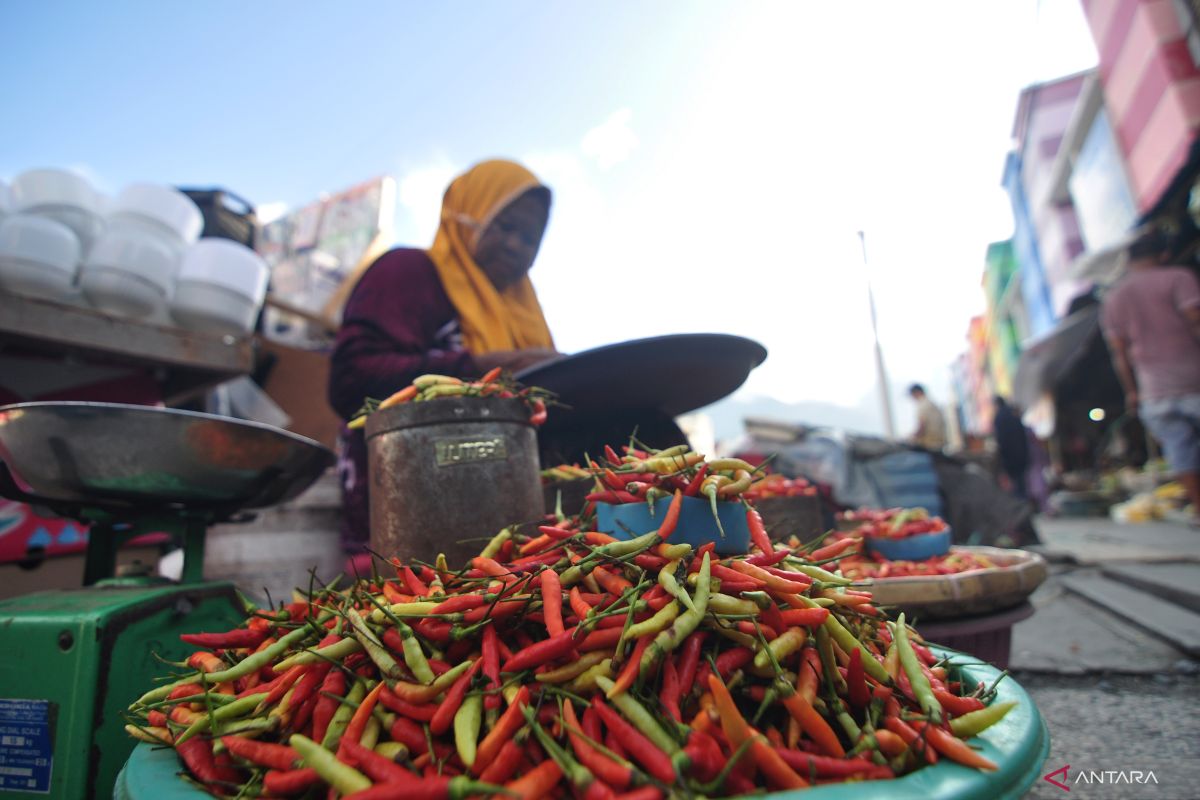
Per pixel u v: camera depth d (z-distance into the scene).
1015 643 3.51
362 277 3.17
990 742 1.08
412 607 1.30
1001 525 6.41
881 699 1.18
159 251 3.50
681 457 1.55
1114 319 7.10
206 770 1.13
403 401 2.07
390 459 1.92
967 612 2.38
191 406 4.77
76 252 3.30
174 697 1.36
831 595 1.41
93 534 2.32
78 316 3.12
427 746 1.10
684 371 2.43
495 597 1.25
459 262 3.38
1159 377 6.77
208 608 2.15
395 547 1.88
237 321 3.80
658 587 1.27
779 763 0.98
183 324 3.74
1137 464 13.70
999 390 27.19
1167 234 8.89
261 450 2.24
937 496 6.42
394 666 1.20
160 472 2.11
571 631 1.17
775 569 1.41
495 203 3.32
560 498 2.36
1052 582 5.10
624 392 2.47
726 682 1.15
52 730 1.67
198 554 2.40
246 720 1.25
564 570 1.43
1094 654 3.17
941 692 1.21
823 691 1.22
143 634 1.87
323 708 1.20
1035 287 20.42
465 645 1.27
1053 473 15.88
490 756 1.03
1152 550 5.92
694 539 1.46
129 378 3.65
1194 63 8.83
